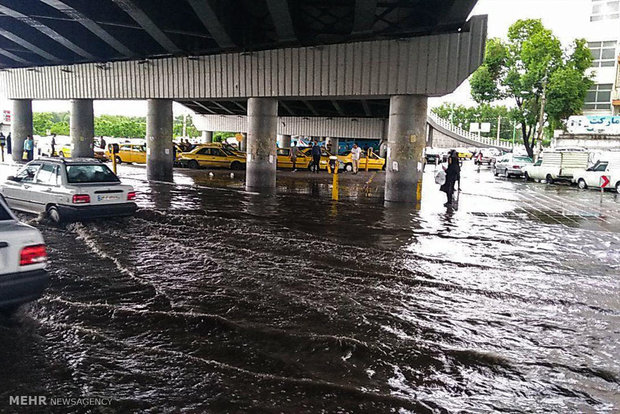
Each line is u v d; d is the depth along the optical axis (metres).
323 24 16.86
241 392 4.18
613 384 4.53
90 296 6.57
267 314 6.06
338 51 18.03
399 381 4.46
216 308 6.22
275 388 4.26
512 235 12.06
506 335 5.64
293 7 15.97
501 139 108.06
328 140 44.84
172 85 22.83
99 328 5.50
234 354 4.93
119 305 6.25
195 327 5.60
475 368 4.78
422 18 15.91
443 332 5.66
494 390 4.36
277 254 9.29
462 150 73.88
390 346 5.22
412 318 6.09
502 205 18.41
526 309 6.55
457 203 18.45
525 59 38.97
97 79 25.69
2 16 20.77
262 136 20.98
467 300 6.88
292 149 34.25
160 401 4.00
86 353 4.87
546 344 5.41
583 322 6.11
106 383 4.28
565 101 38.78
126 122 91.56
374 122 40.41
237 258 8.90
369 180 28.47
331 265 8.58
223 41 18.47
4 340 5.14
